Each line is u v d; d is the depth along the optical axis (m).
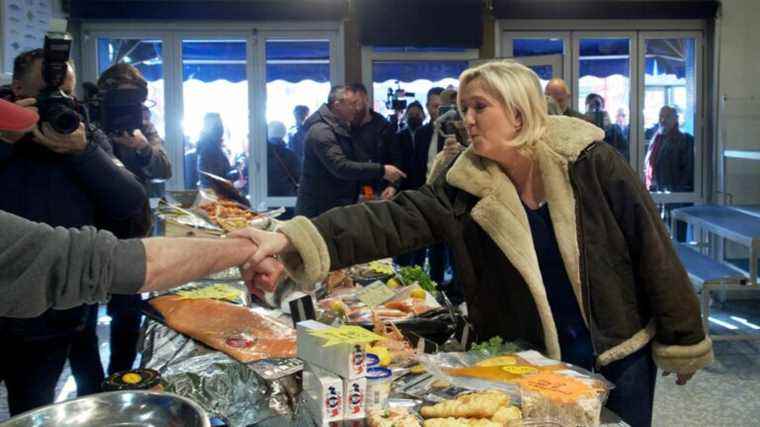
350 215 1.72
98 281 1.01
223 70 6.46
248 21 6.32
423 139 5.50
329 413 1.25
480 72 1.67
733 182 6.34
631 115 6.65
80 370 2.34
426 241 1.79
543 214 1.73
